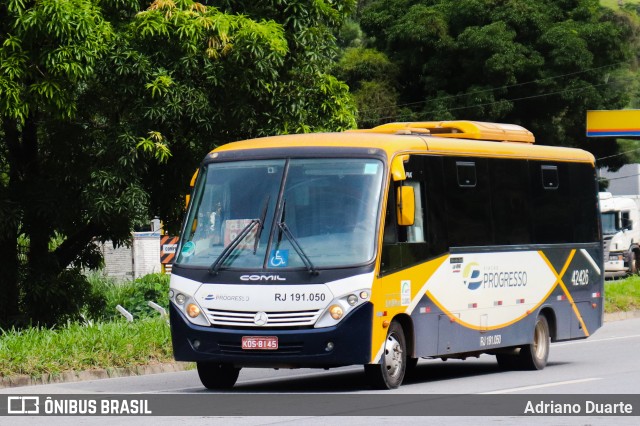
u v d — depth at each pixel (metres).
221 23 22.45
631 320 31.22
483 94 56.12
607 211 52.06
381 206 14.99
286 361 14.56
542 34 57.09
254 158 15.55
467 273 17.12
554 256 19.69
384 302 14.87
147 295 32.03
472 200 17.44
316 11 24.44
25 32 20.50
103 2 22.78
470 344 17.19
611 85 61.75
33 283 24.23
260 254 14.85
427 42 58.31
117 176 22.48
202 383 16.23
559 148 20.36
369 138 15.68
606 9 75.69
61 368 17.72
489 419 12.05
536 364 19.05
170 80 22.19
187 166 24.72
